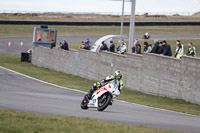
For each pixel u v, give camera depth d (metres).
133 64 83.69
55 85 79.94
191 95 63.12
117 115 38.25
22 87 70.75
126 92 77.56
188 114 47.97
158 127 31.00
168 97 70.31
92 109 43.06
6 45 187.25
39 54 132.12
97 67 97.94
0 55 154.00
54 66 121.25
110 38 130.88
